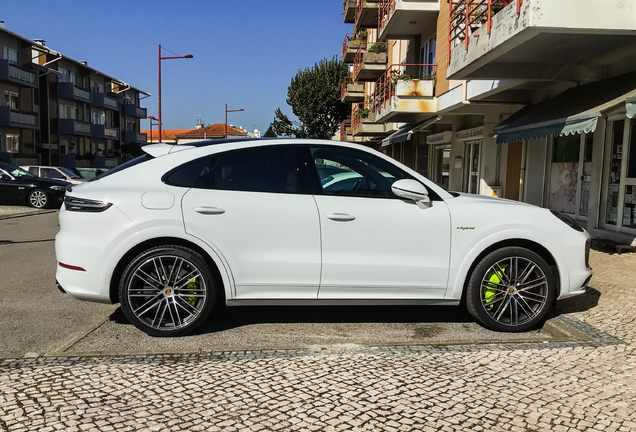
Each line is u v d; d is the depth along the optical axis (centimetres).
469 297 435
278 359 365
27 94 3994
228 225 407
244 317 480
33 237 1044
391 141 1897
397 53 2417
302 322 467
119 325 453
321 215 416
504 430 265
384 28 1847
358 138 3494
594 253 792
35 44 4006
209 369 346
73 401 295
